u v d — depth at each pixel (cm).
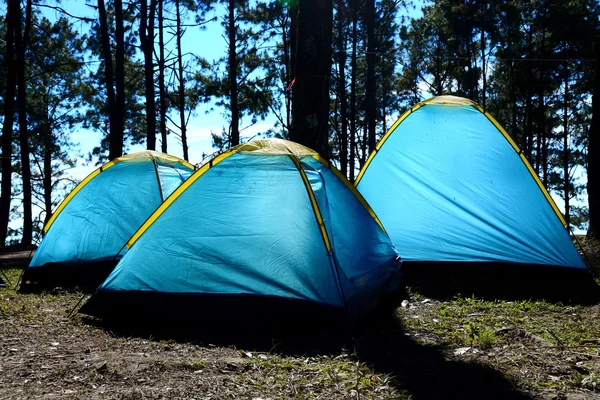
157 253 599
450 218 812
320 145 898
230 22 2423
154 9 2191
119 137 1909
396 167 862
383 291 652
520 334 525
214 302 563
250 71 2680
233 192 618
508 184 812
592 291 717
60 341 507
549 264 755
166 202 624
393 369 432
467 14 2822
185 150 2559
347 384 397
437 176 838
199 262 584
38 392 371
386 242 739
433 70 3092
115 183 926
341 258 604
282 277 561
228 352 482
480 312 624
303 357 466
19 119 2175
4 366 423
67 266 859
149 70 2173
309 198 599
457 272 782
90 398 362
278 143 660
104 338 525
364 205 727
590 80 2962
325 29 902
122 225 881
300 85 898
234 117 2438
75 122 3084
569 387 385
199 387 385
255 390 383
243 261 577
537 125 3200
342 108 2742
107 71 1923
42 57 2500
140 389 378
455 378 406
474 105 888
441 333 541
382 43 2955
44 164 3281
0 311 627
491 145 844
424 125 882
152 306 575
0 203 2150
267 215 597
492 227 794
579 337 518
